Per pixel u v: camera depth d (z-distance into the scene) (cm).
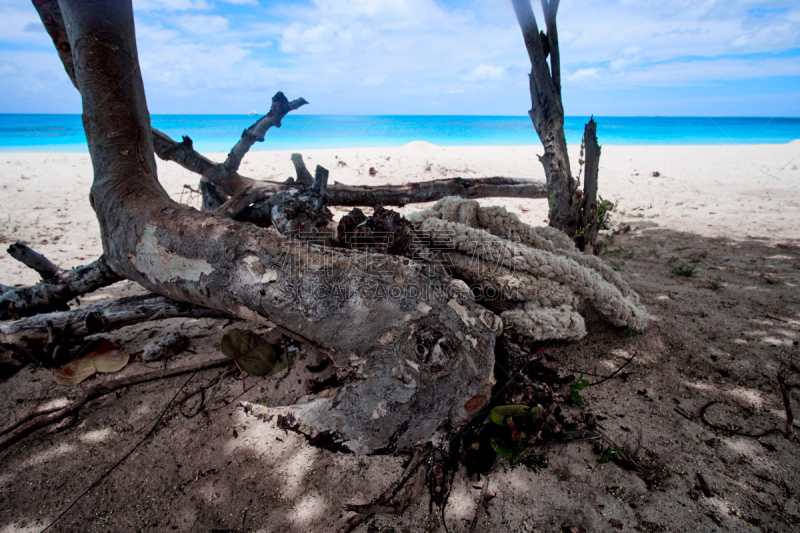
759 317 283
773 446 181
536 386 181
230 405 206
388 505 153
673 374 228
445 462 167
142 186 228
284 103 319
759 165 1102
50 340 225
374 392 175
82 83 228
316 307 176
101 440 188
